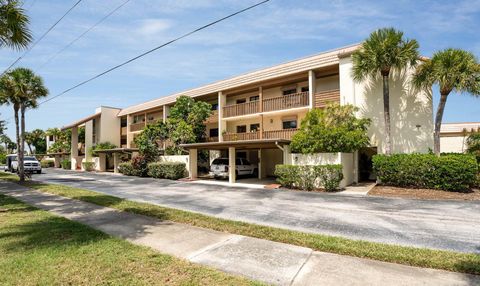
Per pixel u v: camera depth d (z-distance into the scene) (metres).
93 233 6.51
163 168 21.67
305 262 4.81
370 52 14.40
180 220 7.84
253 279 4.17
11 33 9.41
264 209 9.69
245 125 25.58
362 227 7.23
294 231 6.70
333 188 13.74
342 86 17.53
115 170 29.86
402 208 9.53
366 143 15.84
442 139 23.30
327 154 15.05
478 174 12.71
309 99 19.38
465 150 19.77
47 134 51.06
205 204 10.75
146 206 9.95
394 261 4.80
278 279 4.17
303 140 15.73
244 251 5.37
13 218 8.15
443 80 12.89
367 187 14.52
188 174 21.91
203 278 4.17
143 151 24.36
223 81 24.88
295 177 14.82
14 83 18.62
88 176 25.45
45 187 15.81
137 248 5.48
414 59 14.21
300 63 19.69
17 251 5.32
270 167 23.19
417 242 5.99
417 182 13.20
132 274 4.31
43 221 7.76
